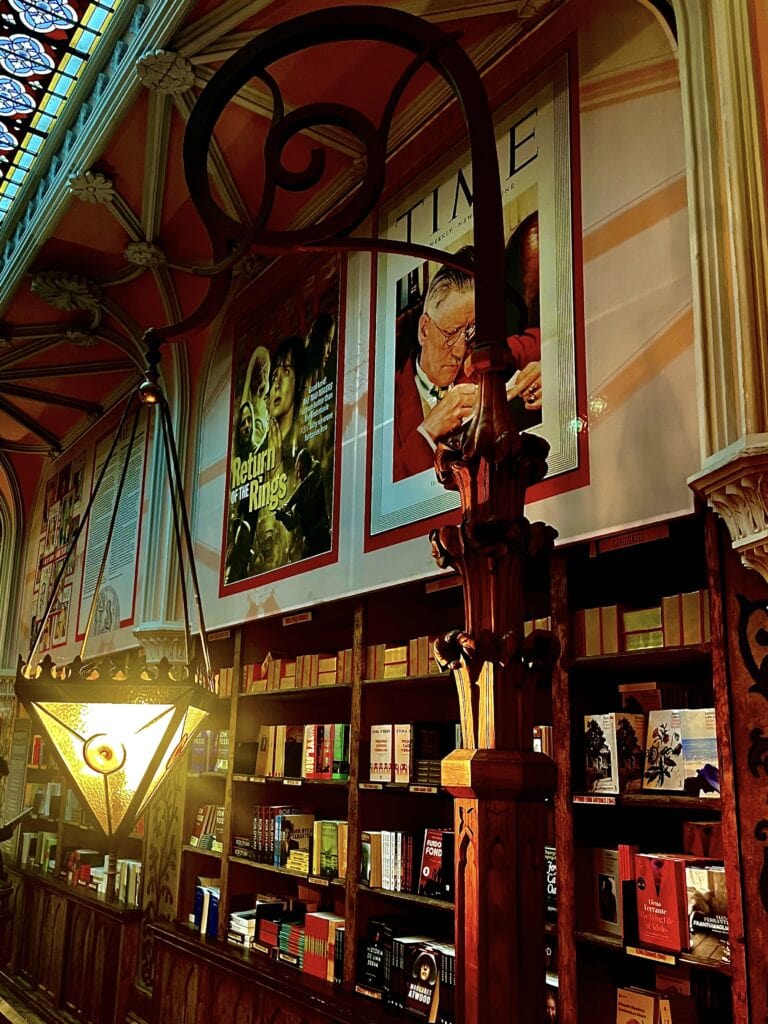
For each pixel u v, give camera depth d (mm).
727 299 2812
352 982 4379
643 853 3404
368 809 4672
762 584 2842
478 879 1701
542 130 4168
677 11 3232
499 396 2000
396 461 4746
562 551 3635
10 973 8578
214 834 6055
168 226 6445
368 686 4750
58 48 5430
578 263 3795
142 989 6336
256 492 6148
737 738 2809
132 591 7824
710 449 2758
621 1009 3254
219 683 6320
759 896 2664
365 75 4914
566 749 3467
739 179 2793
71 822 8508
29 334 8008
